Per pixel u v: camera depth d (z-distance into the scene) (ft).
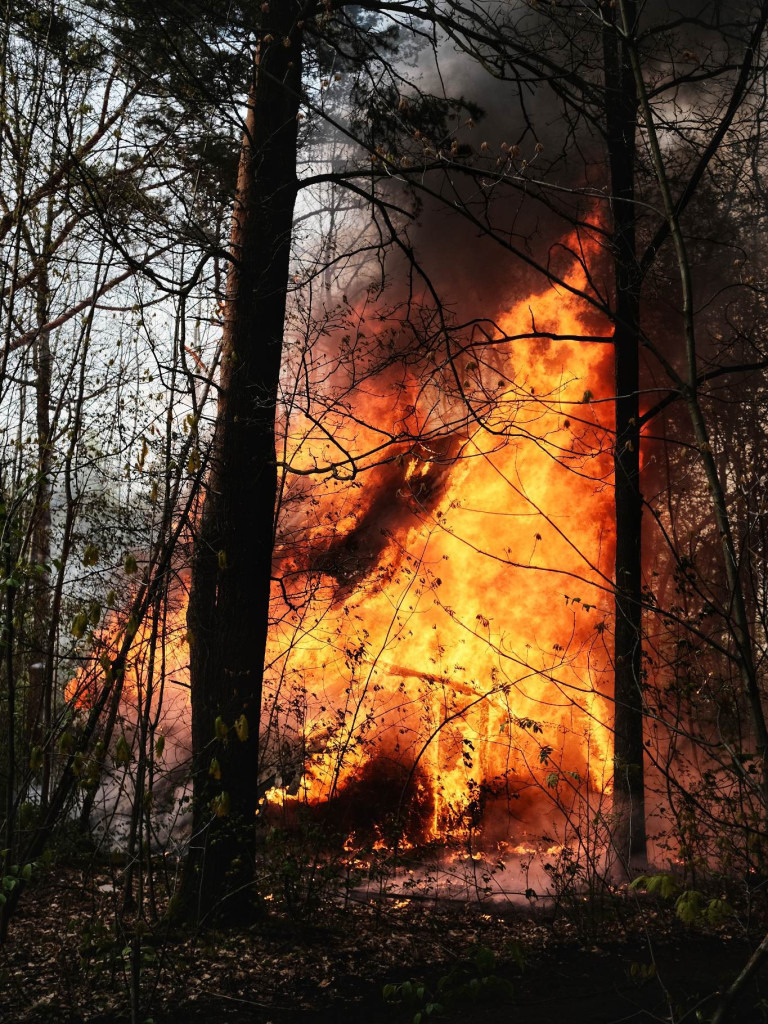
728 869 24.64
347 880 27.14
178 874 25.57
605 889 26.89
